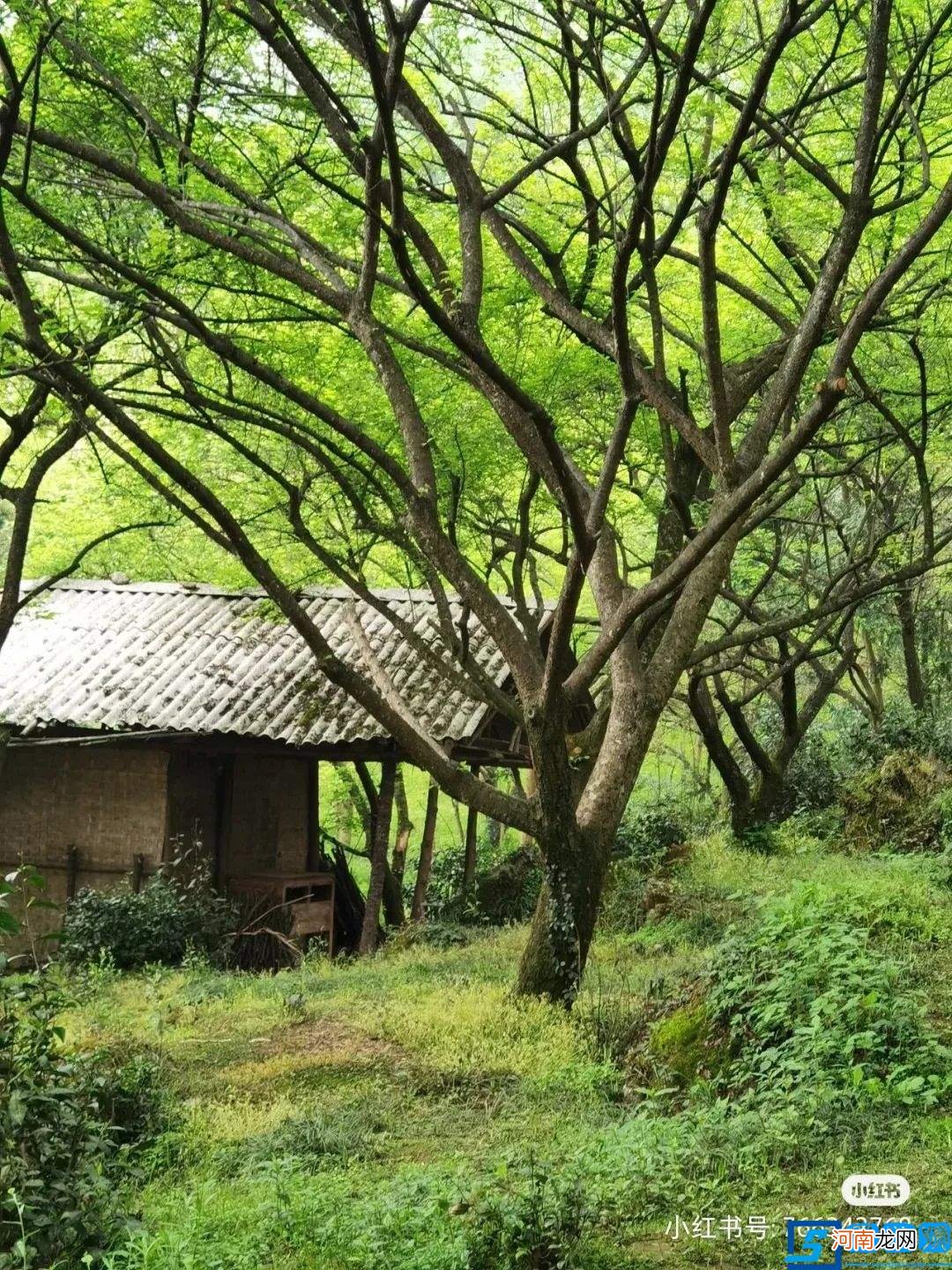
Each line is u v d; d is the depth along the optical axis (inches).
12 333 390.9
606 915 589.0
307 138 436.1
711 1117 275.1
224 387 540.4
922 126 450.3
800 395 606.5
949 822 605.0
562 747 431.5
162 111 414.6
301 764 786.8
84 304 434.6
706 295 367.9
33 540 816.9
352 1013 452.4
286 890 730.2
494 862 913.5
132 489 590.9
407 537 491.2
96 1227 235.9
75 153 374.9
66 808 737.0
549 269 469.7
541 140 456.4
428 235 459.5
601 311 490.3
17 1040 259.1
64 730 729.0
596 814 449.7
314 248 403.9
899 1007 300.2
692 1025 342.6
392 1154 304.2
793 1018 312.8
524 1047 380.5
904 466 843.4
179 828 730.2
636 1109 310.2
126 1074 335.9
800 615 541.6
